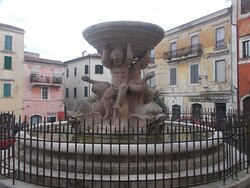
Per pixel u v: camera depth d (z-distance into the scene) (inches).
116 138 273.6
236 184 216.2
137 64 335.6
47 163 228.8
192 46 1213.7
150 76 314.2
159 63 1422.2
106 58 320.5
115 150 214.8
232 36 1045.2
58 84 1529.3
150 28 290.4
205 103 1162.0
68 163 218.5
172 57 1310.3
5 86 1330.0
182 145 226.7
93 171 201.5
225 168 231.9
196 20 1194.6
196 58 1209.4
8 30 1328.7
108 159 216.2
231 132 237.5
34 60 1453.0
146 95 327.0
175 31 1311.5
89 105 324.2
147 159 211.2
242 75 1005.2
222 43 1092.5
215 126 255.1
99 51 346.6
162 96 1390.3
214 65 1126.4
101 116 313.0
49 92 1507.1
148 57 336.8
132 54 307.0
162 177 206.2
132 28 286.0
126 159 215.2
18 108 1369.3
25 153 239.8
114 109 305.6
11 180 219.8
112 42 309.4
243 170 254.1
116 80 322.7
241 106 1005.2
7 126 233.1
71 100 1856.5
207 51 1154.0
